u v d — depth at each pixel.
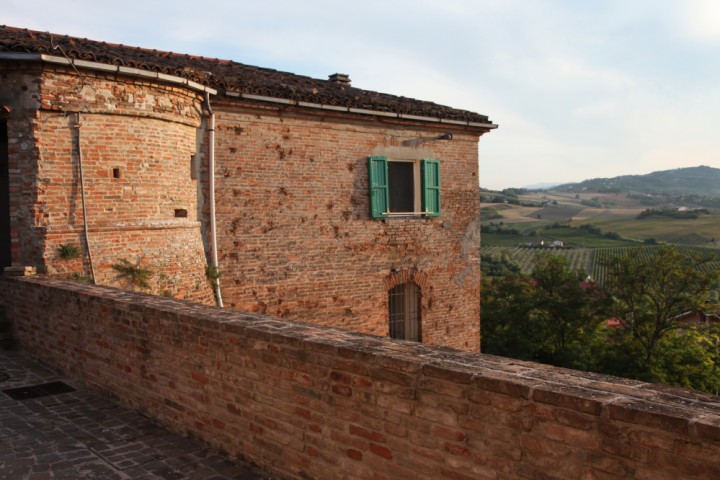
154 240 9.84
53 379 7.42
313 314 12.57
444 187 14.65
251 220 11.66
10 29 11.12
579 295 26.25
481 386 3.21
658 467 2.57
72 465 4.89
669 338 26.97
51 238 8.85
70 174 9.02
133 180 9.59
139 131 9.63
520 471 3.06
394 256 13.78
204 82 10.59
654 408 2.63
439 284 14.63
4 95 8.78
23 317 8.59
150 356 5.95
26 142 8.77
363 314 13.30
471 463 3.28
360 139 13.11
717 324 25.06
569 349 25.33
